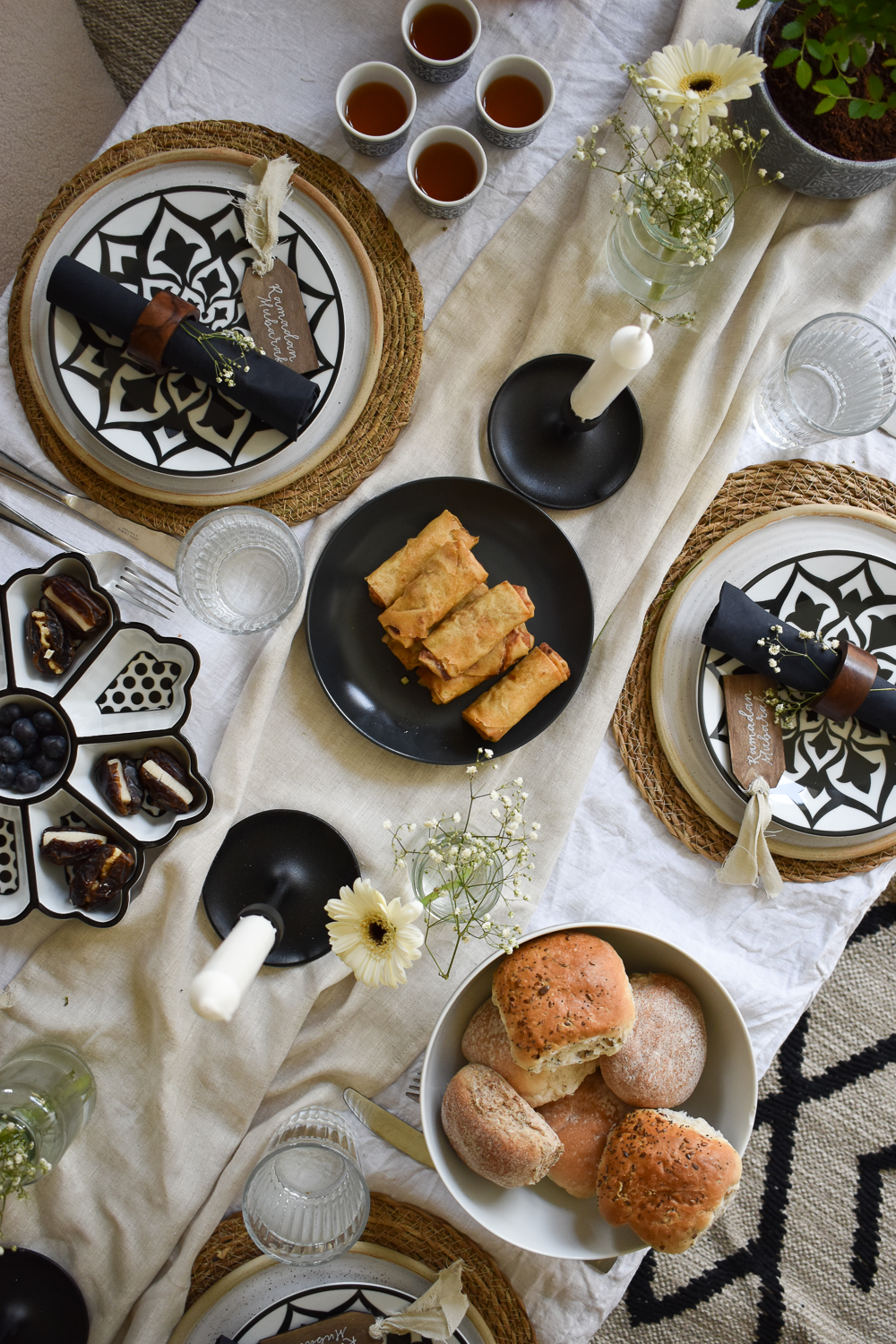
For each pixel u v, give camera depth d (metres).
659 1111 1.22
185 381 1.29
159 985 1.28
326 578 1.33
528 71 1.29
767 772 1.32
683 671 1.35
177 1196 1.29
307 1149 1.24
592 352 1.34
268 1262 1.29
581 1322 1.31
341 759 1.33
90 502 1.29
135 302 1.24
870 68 1.28
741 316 1.35
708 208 1.24
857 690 1.29
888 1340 1.63
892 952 1.69
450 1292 1.26
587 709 1.33
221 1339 1.27
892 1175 1.66
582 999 1.19
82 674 1.24
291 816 1.31
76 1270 1.29
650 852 1.35
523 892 1.32
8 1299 1.27
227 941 1.13
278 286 1.29
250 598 1.32
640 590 1.34
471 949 1.32
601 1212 1.21
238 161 1.28
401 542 1.34
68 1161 1.29
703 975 1.24
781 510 1.35
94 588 1.23
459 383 1.34
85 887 1.23
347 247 1.30
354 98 1.29
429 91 1.32
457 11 1.29
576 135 1.33
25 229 1.46
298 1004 1.30
